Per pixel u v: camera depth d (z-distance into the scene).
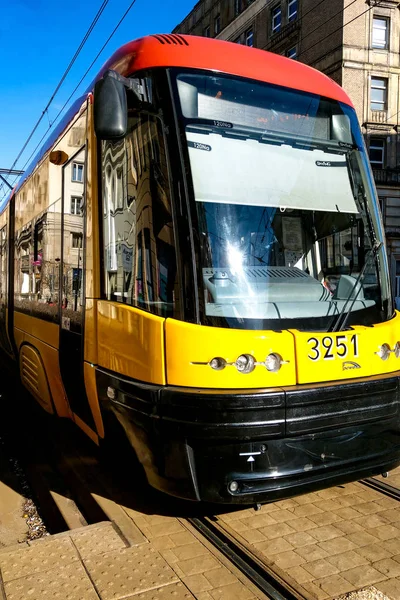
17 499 4.75
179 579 2.88
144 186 3.59
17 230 7.66
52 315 5.33
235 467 3.15
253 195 3.68
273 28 29.97
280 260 3.71
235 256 3.50
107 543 3.23
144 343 3.38
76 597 2.69
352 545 3.33
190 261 3.32
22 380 7.01
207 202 3.47
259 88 3.88
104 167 4.08
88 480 4.32
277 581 2.89
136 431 3.43
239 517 3.73
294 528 3.56
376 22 26.69
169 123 3.48
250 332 3.26
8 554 3.09
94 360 4.10
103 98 3.35
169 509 3.79
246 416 3.08
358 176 4.24
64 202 4.97
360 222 4.12
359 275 3.92
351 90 26.25
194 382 3.16
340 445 3.44
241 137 3.73
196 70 3.65
